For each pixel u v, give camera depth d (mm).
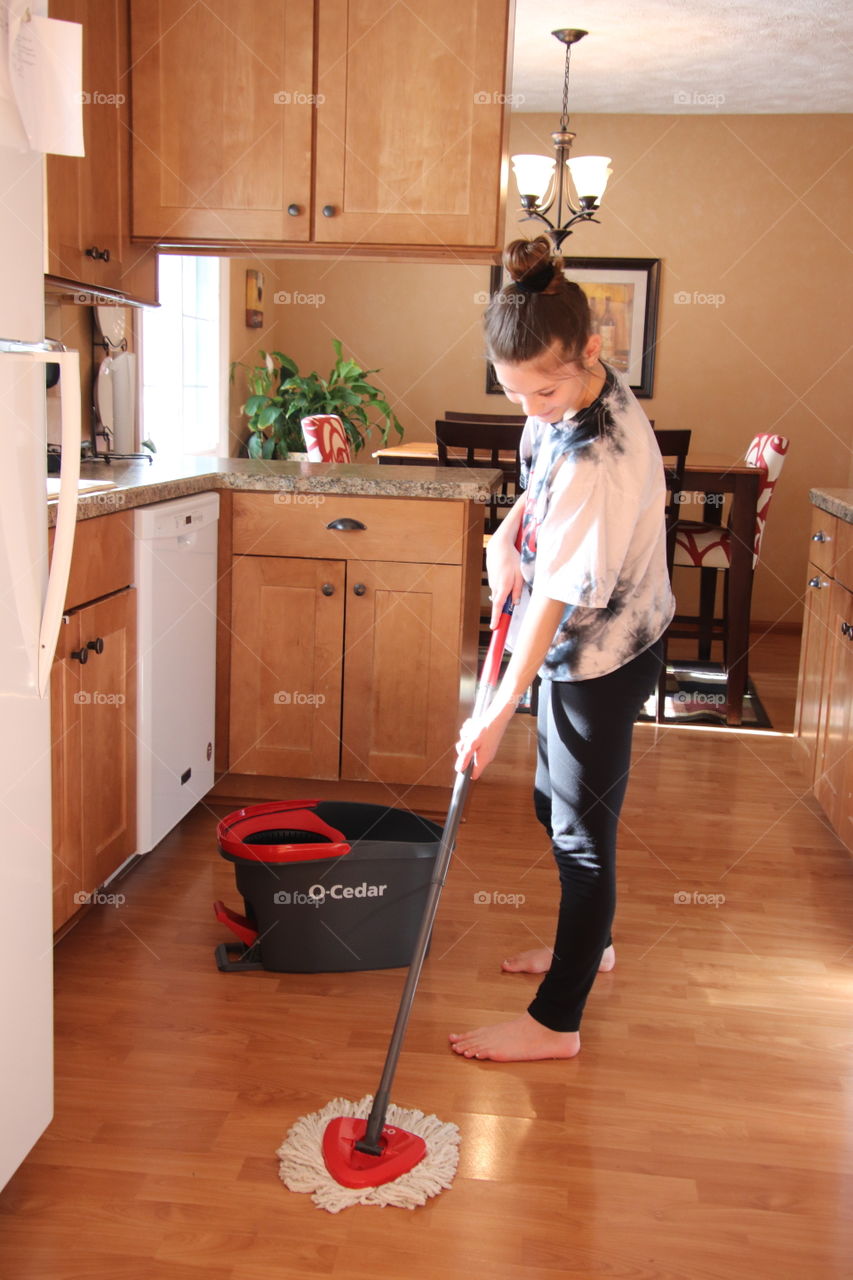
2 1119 1397
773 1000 2135
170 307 4492
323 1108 1712
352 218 2922
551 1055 1895
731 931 2424
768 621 5914
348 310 5980
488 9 2807
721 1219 1531
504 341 1548
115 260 2840
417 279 5922
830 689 2996
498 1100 1780
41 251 1403
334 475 2881
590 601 1633
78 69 1362
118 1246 1438
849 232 5590
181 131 2916
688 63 4773
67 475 1374
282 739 2977
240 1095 1768
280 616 2916
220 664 2955
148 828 2471
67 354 1331
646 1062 1905
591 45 4551
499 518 4555
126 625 2344
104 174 2752
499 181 2873
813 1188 1604
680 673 4891
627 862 2791
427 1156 1613
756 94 5223
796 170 5582
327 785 2992
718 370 5758
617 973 2215
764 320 5699
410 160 2885
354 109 2877
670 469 3941
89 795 2205
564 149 4492
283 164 2908
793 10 4094
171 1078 1805
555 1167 1625
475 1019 2016
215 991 2080
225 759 3000
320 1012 2021
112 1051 1873
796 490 5801
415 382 6000
